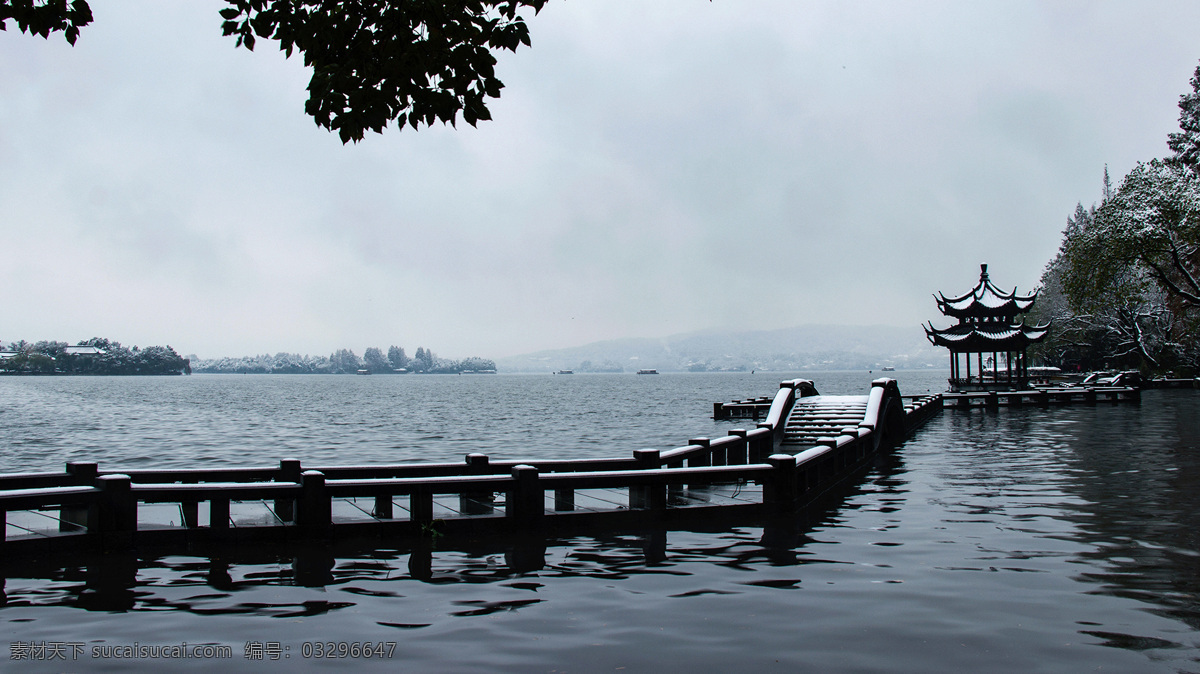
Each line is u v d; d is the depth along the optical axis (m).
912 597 10.35
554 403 90.88
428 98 8.74
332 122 8.85
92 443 41.94
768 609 9.91
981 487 20.14
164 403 93.12
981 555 12.63
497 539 14.37
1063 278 58.03
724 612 9.80
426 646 8.66
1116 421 43.31
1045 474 22.45
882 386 32.44
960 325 71.56
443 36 8.66
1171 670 7.86
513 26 8.87
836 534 14.50
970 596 10.37
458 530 14.69
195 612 9.94
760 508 16.50
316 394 129.38
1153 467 23.67
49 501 12.68
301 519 14.12
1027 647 8.51
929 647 8.53
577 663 8.15
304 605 10.23
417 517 14.56
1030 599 10.20
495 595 10.66
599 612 9.85
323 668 8.05
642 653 8.42
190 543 13.63
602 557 12.91
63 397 111.31
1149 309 87.50
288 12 8.73
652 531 15.02
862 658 8.24
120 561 12.64
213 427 53.97
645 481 15.66
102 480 13.30
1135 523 15.05
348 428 52.09
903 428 34.44
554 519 15.13
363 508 16.03
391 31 8.57
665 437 41.94
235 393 133.38
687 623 9.40
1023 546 13.23
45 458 34.50
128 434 48.09
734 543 13.88
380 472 17.47
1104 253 54.84
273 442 41.97
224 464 31.77
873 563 12.23
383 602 10.34
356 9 8.57
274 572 11.98
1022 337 68.12
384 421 59.34
